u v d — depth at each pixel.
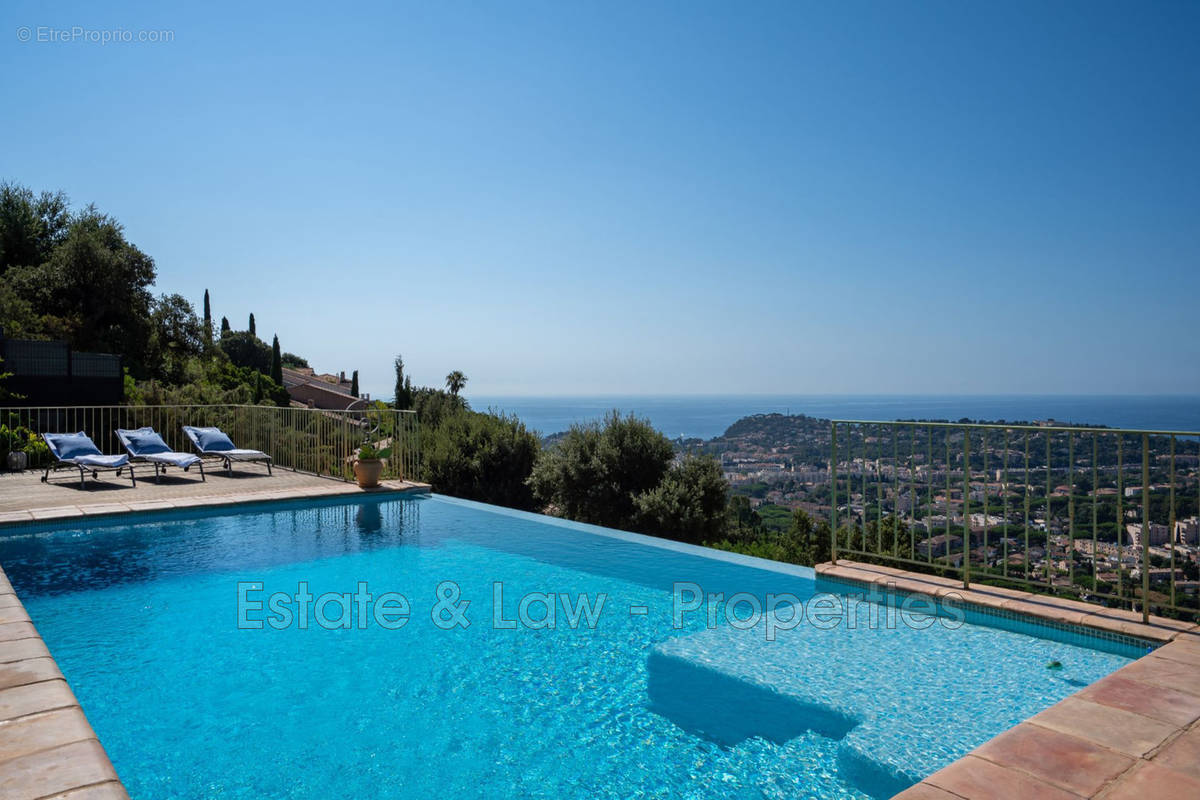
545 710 3.22
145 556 5.98
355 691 3.40
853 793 2.54
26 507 7.25
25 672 2.62
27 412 13.83
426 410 18.94
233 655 3.85
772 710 3.21
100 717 3.11
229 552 6.17
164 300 26.78
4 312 18.83
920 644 3.82
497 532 7.12
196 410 13.54
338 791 2.52
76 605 4.67
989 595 4.21
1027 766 2.04
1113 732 2.28
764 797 2.50
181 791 2.51
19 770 1.86
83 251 22.48
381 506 8.57
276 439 11.63
